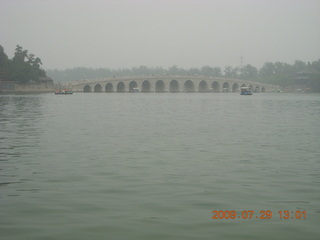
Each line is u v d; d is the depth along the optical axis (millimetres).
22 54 174125
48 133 28109
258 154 20250
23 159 18656
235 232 10109
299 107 68625
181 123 36188
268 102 89188
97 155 19719
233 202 12312
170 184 14312
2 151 20719
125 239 9688
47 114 46312
